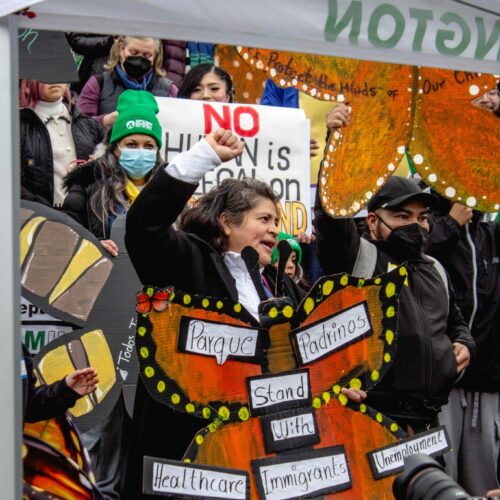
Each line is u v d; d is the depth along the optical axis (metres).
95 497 4.04
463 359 4.81
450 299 4.91
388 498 3.69
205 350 3.55
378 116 4.25
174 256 3.67
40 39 3.93
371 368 3.71
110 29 3.06
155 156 5.06
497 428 5.57
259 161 5.33
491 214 6.07
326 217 4.51
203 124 5.27
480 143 4.34
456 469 5.53
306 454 3.61
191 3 3.12
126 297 4.60
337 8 3.29
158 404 3.69
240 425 3.56
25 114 5.35
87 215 5.00
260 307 3.66
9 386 2.85
